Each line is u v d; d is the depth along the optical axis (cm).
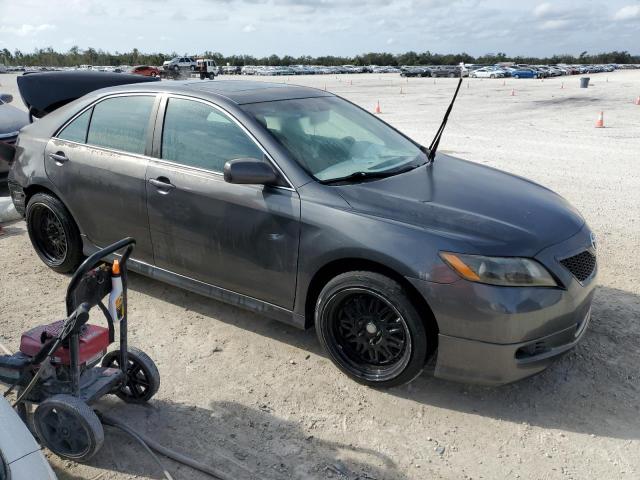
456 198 348
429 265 299
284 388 340
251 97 399
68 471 272
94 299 267
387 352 330
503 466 279
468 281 294
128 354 307
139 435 295
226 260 375
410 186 360
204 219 376
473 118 1844
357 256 319
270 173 341
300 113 404
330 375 354
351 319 337
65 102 669
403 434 302
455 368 310
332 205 331
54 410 269
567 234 333
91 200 436
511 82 4678
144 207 405
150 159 405
